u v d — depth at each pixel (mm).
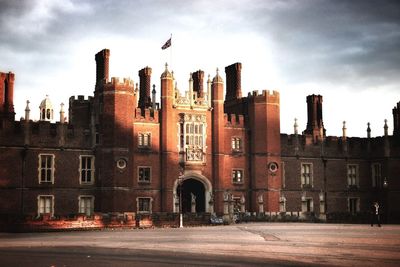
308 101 65125
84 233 37000
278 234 32562
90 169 54188
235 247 23906
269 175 58750
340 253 21312
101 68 56188
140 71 63125
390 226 44438
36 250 23516
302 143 62500
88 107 61312
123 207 52562
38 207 51719
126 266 17844
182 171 56281
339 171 63656
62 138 53312
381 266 17750
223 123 58469
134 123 55250
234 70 64062
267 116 59594
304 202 61406
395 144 63094
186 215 49219
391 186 62469
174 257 20375
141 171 54938
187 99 57500
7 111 57281
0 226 41000
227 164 58406
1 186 50562
